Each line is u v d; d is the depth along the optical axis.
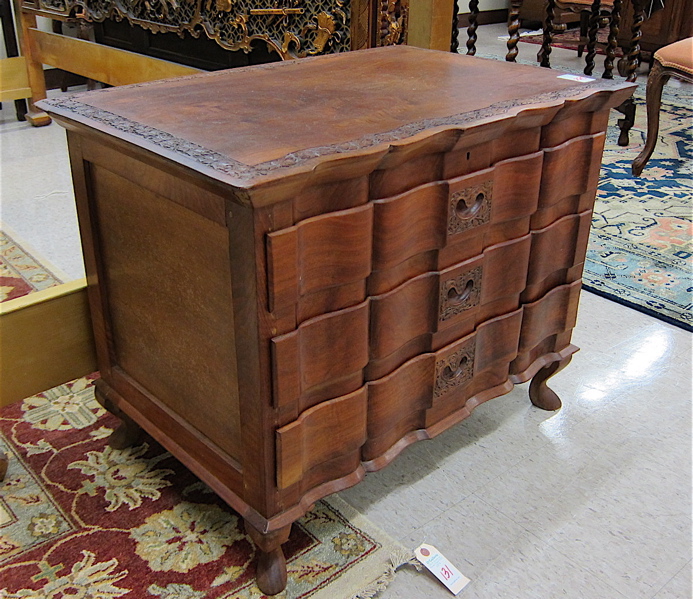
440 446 1.52
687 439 1.55
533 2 5.80
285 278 0.93
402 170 1.04
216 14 2.28
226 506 1.32
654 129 2.92
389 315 1.12
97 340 1.38
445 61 1.55
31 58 3.44
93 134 1.08
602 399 1.68
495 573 1.20
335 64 1.51
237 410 1.07
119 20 2.78
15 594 1.13
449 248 1.18
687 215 2.68
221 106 1.17
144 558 1.20
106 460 1.44
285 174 0.85
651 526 1.31
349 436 1.15
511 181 1.22
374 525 1.28
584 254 1.48
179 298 1.10
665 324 2.00
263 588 1.13
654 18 4.53
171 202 1.02
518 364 1.48
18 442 1.49
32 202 2.61
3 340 1.29
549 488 1.40
